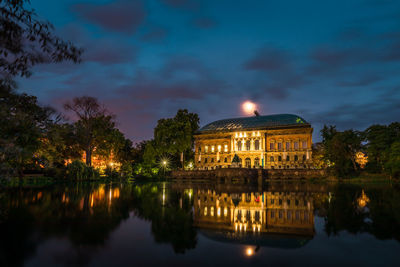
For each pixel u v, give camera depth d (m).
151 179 82.56
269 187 50.12
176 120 105.38
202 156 102.88
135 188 43.94
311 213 20.38
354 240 12.87
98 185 49.50
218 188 47.53
